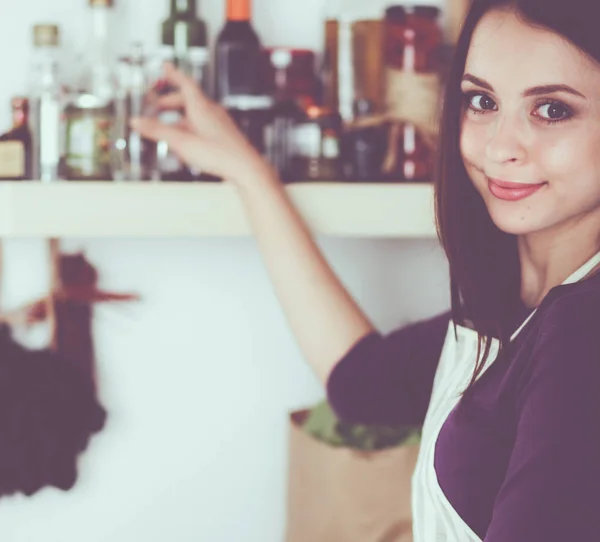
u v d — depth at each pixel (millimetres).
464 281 1042
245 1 1408
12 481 1437
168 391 1601
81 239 1540
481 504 908
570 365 763
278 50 1430
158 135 1305
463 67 986
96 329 1561
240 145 1309
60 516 1564
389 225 1366
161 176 1349
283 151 1404
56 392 1446
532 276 1018
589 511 709
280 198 1298
